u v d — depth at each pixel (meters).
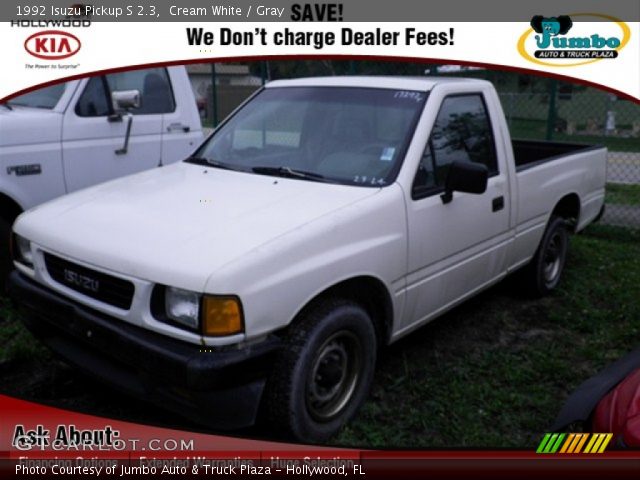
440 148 3.95
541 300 5.42
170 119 6.04
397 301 3.59
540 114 16.05
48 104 5.29
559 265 5.58
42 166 5.04
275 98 4.49
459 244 4.02
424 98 3.98
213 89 10.99
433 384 3.91
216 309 2.70
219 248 2.89
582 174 5.62
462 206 3.98
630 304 5.34
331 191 3.54
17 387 3.74
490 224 4.31
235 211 3.29
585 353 4.43
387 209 3.45
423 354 4.35
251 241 2.94
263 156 4.12
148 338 2.86
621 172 13.15
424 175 3.78
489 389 3.90
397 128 3.86
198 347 2.76
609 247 7.23
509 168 4.55
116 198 3.65
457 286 4.12
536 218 4.96
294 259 2.96
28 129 4.92
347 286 3.31
